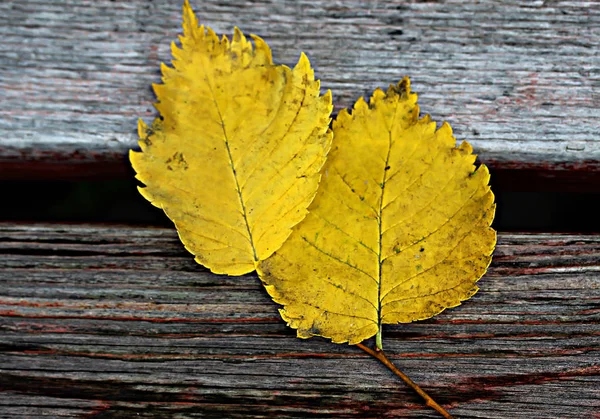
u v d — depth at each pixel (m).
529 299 0.48
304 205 0.46
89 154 0.48
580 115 0.48
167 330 0.48
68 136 0.48
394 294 0.47
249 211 0.47
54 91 0.48
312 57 0.48
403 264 0.47
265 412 0.48
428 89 0.48
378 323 0.47
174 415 0.48
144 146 0.46
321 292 0.47
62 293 0.48
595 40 0.48
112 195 0.53
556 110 0.48
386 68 0.48
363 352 0.48
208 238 0.47
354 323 0.47
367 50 0.48
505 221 0.54
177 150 0.46
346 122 0.47
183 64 0.46
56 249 0.48
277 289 0.47
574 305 0.48
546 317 0.48
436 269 0.47
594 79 0.48
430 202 0.47
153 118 0.48
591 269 0.48
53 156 0.48
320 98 0.46
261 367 0.48
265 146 0.46
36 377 0.48
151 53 0.48
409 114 0.47
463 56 0.48
